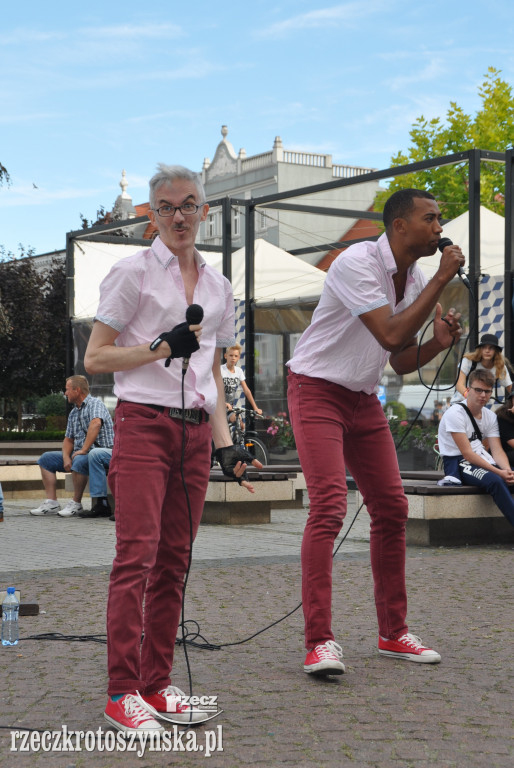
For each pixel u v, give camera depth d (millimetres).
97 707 3719
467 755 3182
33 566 7383
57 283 36469
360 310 4152
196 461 3641
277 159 45812
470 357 10570
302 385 4445
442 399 13023
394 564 4539
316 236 17766
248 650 4676
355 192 45719
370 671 4273
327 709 3697
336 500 4301
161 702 3611
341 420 4430
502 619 5359
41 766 3109
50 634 4973
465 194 27359
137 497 3471
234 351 15195
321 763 3107
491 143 27484
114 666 3467
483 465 8633
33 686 4012
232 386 15141
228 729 3463
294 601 5918
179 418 3535
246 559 7695
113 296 3523
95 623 5270
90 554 8094
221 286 3723
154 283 3564
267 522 10781
